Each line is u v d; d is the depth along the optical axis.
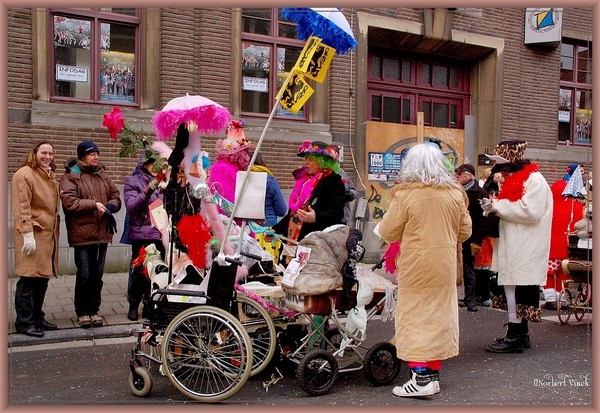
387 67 11.09
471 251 7.04
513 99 11.84
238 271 4.33
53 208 5.70
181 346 4.06
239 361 4.04
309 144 5.03
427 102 11.52
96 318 6.00
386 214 4.30
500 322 6.68
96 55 8.42
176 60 8.75
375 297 4.55
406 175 4.21
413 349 4.12
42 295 5.75
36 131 7.91
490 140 11.70
